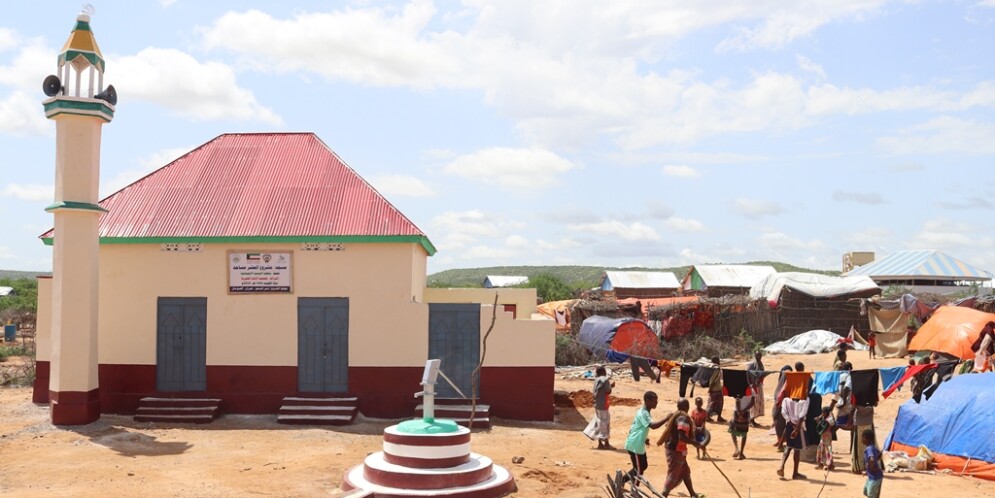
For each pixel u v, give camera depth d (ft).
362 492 41.29
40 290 68.69
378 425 64.59
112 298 67.97
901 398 80.84
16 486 44.55
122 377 67.46
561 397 76.74
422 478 42.57
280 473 48.16
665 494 41.42
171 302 67.82
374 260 67.41
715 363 72.59
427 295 84.64
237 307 67.51
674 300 145.48
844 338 129.18
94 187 61.62
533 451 56.54
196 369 67.51
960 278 213.05
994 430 51.55
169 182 72.90
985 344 83.30
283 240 67.00
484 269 567.18
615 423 69.51
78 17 61.46
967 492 47.29
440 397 67.15
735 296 138.62
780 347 126.21
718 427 69.51
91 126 60.95
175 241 67.26
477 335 67.67
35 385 68.33
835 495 45.60
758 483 48.52
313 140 77.20
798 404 50.16
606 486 46.37
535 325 67.72
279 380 67.10
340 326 67.41
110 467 49.08
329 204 69.62
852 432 52.37
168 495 42.88
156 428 61.98
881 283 219.82
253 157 75.51
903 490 47.57
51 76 60.34
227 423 64.23
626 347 109.19
